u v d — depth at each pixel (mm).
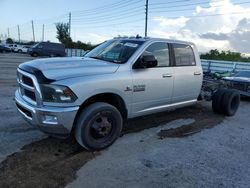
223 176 4055
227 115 7457
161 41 5676
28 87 4305
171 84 5793
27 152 4406
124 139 5227
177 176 3955
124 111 5047
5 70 16641
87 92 4242
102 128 4527
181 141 5328
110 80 4562
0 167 3893
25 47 49188
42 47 36438
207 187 3725
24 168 3906
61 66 4414
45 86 4039
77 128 4340
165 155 4621
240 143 5480
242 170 4293
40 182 3572
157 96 5531
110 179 3766
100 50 5695
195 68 6508
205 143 5316
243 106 9617
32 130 5410
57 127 4074
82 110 4395
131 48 5258
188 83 6289
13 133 5215
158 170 4094
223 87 8633
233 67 20344
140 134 5555
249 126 6797
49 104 4062
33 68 4266
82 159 4281
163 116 6965
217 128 6355
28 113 4375
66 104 4074
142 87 5129
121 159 4375
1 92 9141
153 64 5168
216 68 21422
